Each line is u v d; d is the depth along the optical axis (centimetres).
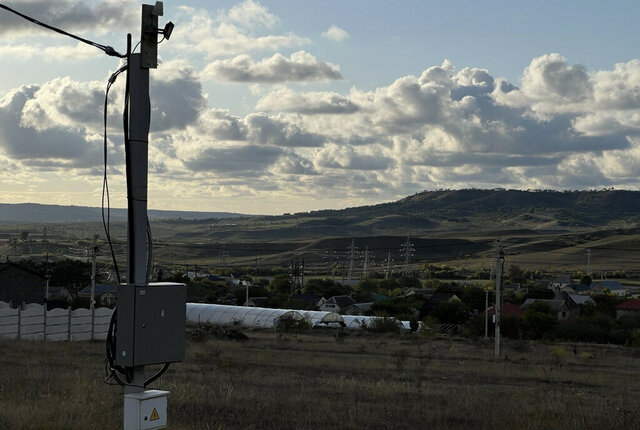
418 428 1430
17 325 4222
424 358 4047
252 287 13000
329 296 14138
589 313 10206
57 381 1791
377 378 2731
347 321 8019
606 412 1653
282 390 1981
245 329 7169
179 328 834
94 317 4716
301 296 13125
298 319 6919
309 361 3469
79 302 8144
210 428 1265
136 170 812
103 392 1588
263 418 1448
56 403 1338
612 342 7156
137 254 811
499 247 4678
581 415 1616
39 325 4350
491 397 2048
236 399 1694
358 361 3569
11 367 2306
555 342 6488
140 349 795
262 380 2278
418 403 1811
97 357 3006
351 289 15075
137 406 796
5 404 1307
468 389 2320
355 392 2034
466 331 7456
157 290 811
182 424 1270
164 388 1781
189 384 1894
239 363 3136
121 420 1238
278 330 6788
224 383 2088
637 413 1634
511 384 2844
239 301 11825
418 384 2305
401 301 11456
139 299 795
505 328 7406
